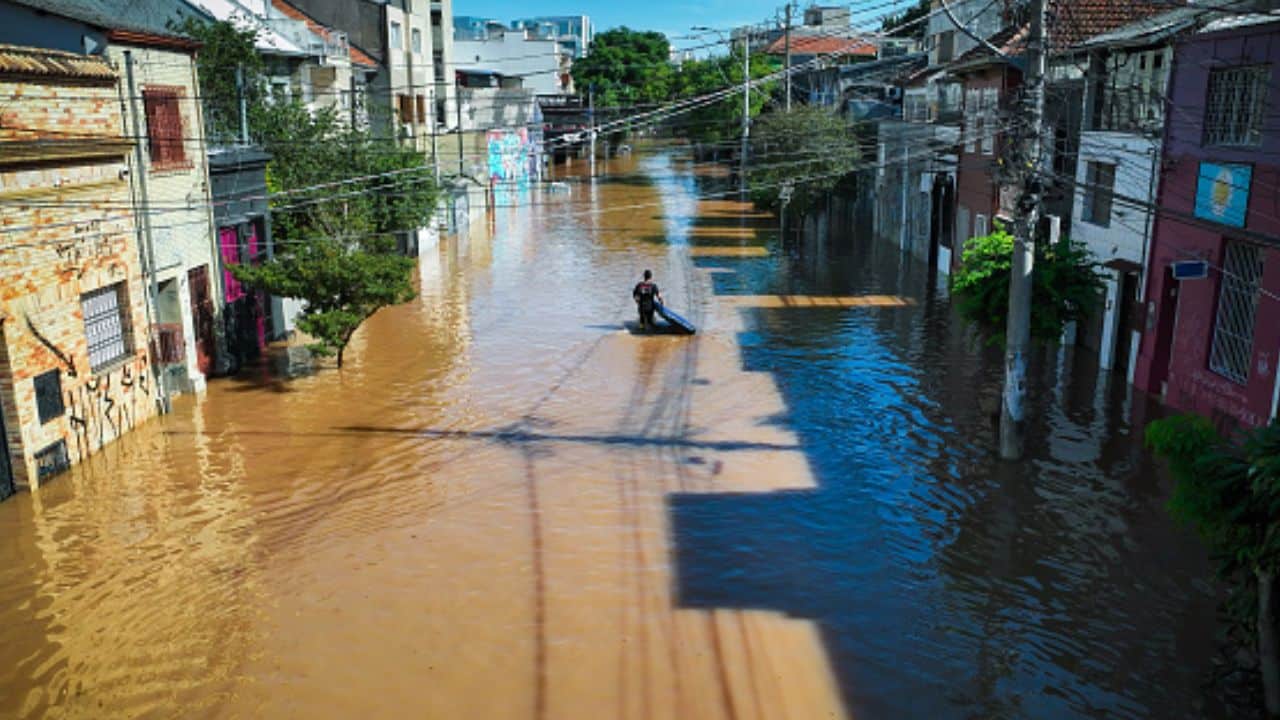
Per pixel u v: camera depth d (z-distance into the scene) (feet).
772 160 128.36
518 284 99.09
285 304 75.87
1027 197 46.83
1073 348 72.13
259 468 48.57
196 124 62.08
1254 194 49.29
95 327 51.78
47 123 47.11
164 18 73.36
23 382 45.21
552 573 37.60
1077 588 36.65
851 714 29.09
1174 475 30.07
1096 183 68.28
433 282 100.42
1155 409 57.26
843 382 63.52
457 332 77.87
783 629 33.73
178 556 39.29
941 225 104.17
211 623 34.12
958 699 29.81
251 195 70.03
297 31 100.83
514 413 57.31
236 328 67.72
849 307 87.04
